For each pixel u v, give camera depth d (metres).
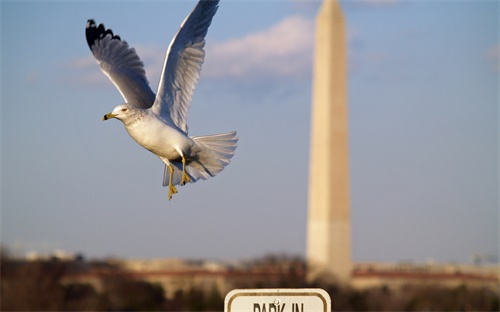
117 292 91.38
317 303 10.93
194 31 14.12
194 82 14.21
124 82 14.66
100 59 14.83
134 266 104.38
